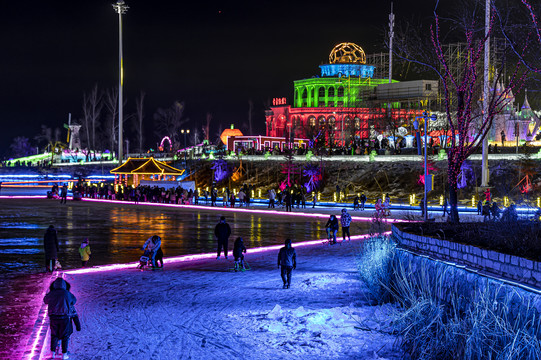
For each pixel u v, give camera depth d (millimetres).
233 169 69875
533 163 47750
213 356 8547
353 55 97750
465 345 7230
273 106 95500
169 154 87125
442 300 9227
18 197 61188
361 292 13602
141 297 13211
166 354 8648
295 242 25000
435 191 51875
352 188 57812
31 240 24484
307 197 58406
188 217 37844
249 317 11078
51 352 8602
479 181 50844
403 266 11711
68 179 91000
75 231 28344
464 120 15617
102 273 16766
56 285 8336
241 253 17469
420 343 8281
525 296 6867
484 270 8930
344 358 8406
